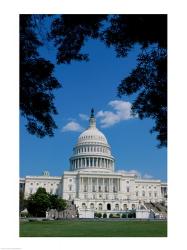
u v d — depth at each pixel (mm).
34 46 25391
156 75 26297
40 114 25906
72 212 172125
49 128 26188
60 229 66062
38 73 25500
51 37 25422
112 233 56125
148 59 26016
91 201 199625
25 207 134500
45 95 25859
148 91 26438
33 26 25281
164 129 26844
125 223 92812
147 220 114062
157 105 26500
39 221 99312
